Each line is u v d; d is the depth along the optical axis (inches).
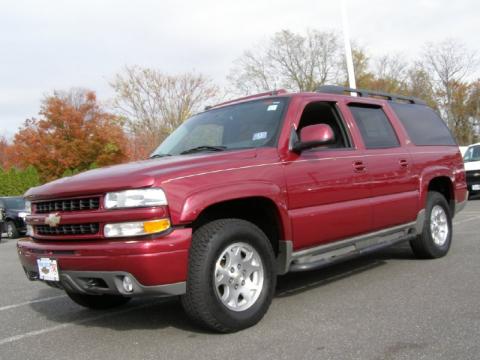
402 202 222.7
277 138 178.4
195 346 147.0
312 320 163.9
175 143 208.1
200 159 160.6
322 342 143.6
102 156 1464.1
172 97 1440.7
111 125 1462.8
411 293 190.1
